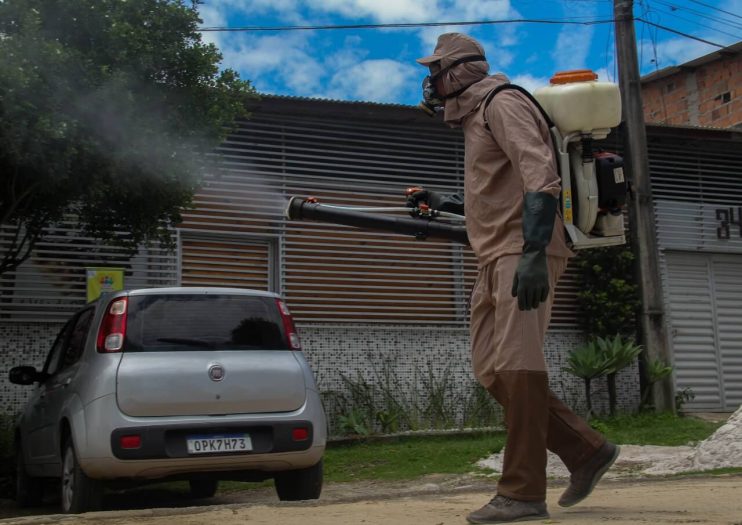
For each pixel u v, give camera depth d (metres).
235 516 4.45
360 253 13.23
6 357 11.12
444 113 3.93
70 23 8.40
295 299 12.78
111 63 8.46
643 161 14.27
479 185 3.76
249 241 12.79
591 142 3.75
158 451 6.23
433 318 13.58
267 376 6.66
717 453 8.77
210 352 6.60
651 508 4.15
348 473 10.00
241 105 9.56
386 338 13.22
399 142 13.73
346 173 13.21
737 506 4.21
